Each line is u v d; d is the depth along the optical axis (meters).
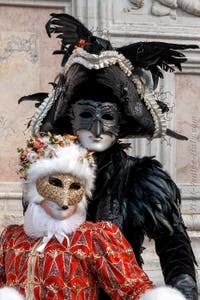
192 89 11.62
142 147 11.07
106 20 11.19
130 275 5.23
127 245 5.36
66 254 5.23
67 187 5.31
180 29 11.47
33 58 11.28
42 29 11.30
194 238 10.95
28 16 11.28
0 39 11.22
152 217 5.61
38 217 5.32
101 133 5.71
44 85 11.31
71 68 5.88
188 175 11.41
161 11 11.42
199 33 11.55
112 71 5.79
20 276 5.28
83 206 5.41
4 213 10.76
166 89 11.37
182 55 5.96
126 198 5.70
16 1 11.21
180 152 11.40
